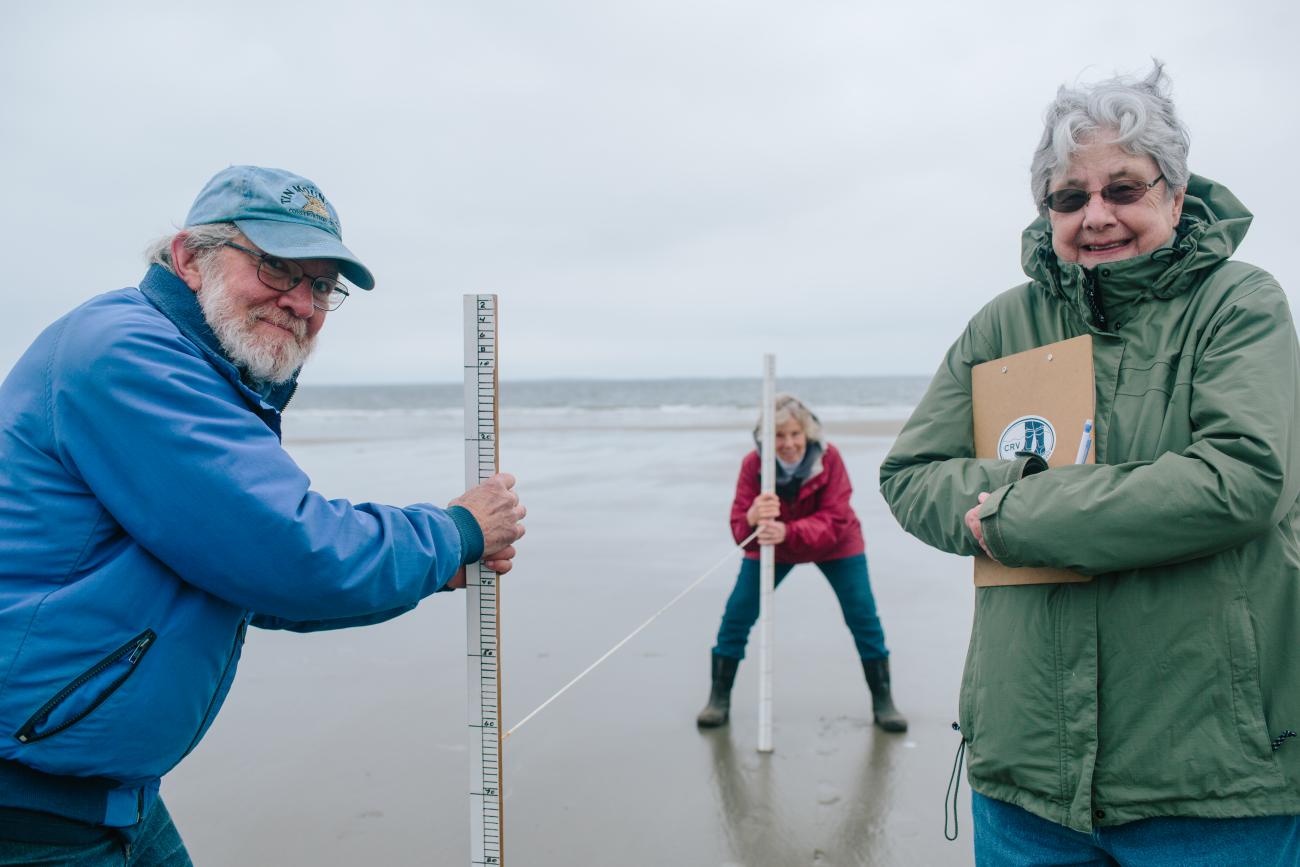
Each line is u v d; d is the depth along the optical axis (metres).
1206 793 1.64
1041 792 1.80
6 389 1.68
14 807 1.55
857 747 4.07
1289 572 1.67
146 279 1.83
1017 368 2.02
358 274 1.97
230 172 1.85
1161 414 1.78
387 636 5.74
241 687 4.87
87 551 1.61
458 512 1.92
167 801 3.59
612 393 65.62
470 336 2.04
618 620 6.07
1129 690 1.72
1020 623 1.88
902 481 2.15
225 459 1.58
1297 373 1.67
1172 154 1.80
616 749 4.09
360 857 3.18
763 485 4.12
